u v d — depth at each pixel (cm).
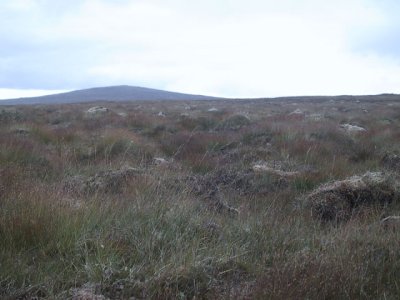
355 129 1656
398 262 404
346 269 377
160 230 473
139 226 470
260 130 1452
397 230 495
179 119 1923
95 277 367
